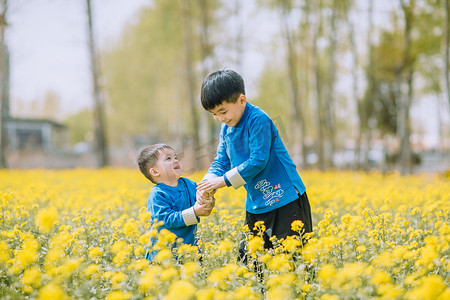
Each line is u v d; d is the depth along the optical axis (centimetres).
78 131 5797
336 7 1745
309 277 258
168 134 4266
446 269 245
